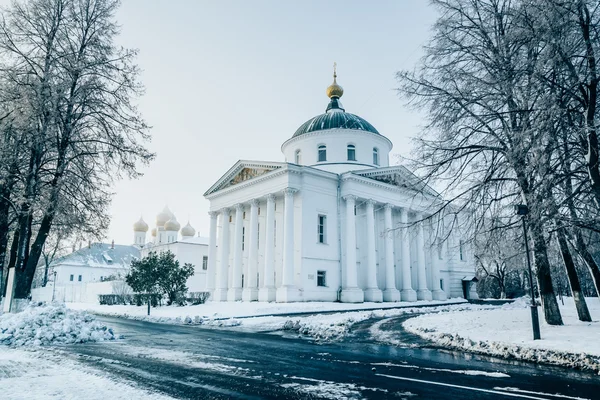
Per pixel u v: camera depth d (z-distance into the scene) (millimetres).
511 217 14344
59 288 64312
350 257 38750
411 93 14625
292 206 37531
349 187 40062
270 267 37875
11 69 18234
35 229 25969
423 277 44375
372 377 8203
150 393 6875
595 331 13086
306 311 29734
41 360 10320
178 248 60062
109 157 19953
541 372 8695
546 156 11102
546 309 15398
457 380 7941
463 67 14203
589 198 12883
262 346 13000
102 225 20516
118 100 20172
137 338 15344
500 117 13070
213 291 45375
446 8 14797
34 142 18156
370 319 22859
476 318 19000
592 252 16156
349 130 47125
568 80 11398
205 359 10445
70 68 18625
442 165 14547
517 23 11641
